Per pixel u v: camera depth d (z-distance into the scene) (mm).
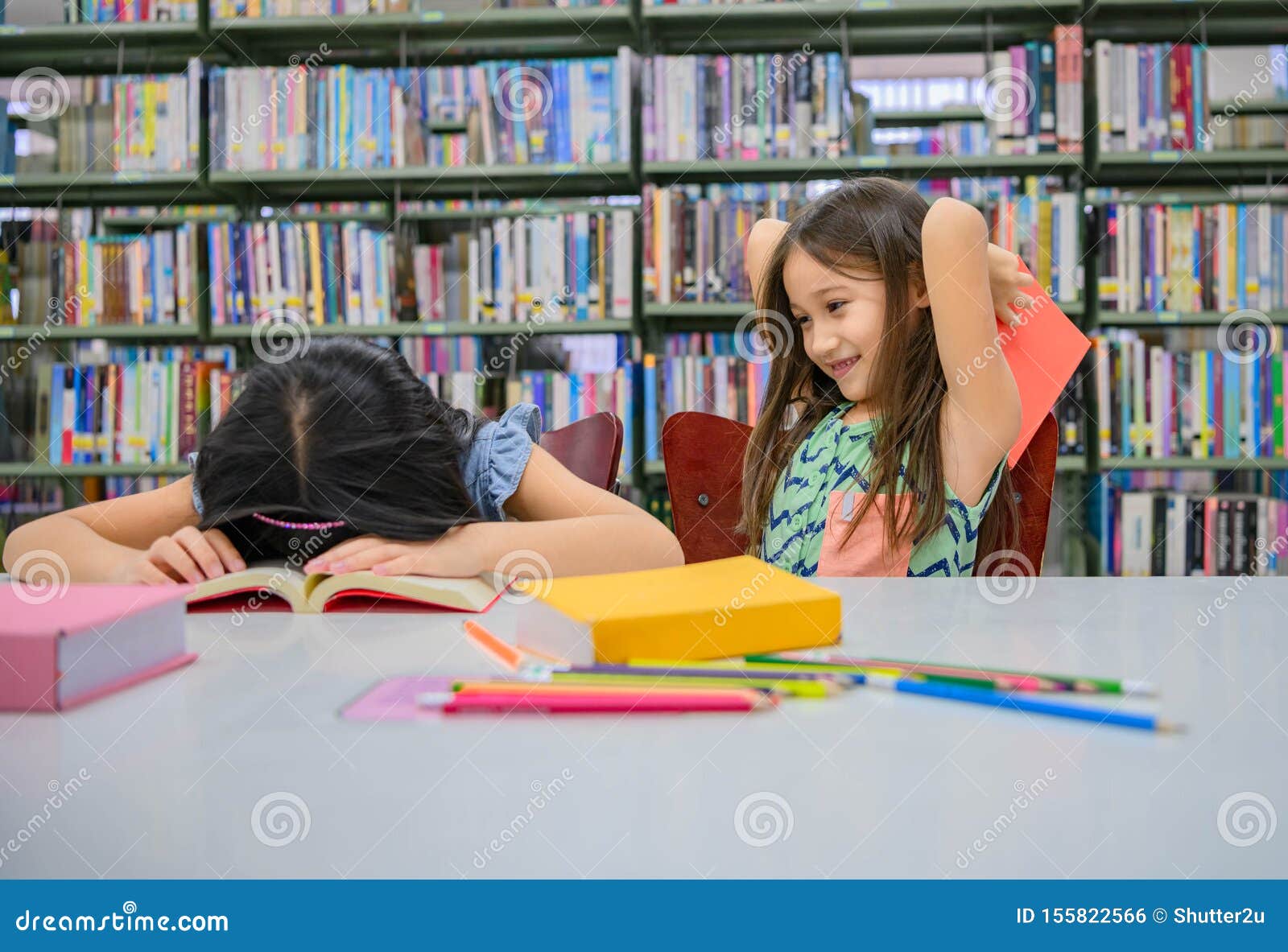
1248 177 2771
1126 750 370
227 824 308
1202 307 2553
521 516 1071
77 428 2791
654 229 2596
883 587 759
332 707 438
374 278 2699
